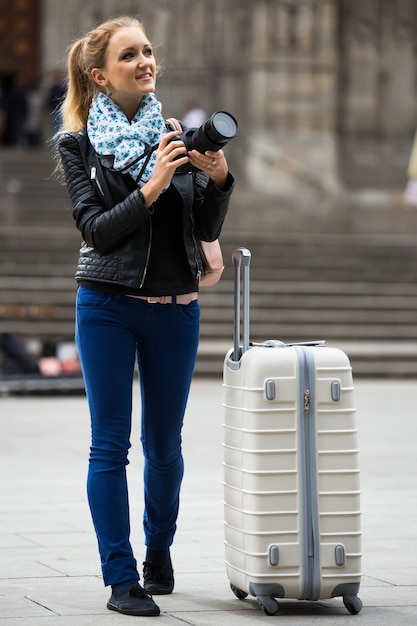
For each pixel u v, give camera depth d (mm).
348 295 41562
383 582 11203
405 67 64750
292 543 9875
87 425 24500
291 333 38562
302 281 43531
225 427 10312
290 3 61500
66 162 10312
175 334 10289
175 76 62625
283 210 58844
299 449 9883
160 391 10375
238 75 62062
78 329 10227
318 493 9914
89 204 10102
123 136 10016
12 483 17531
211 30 62188
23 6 68438
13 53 68375
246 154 60719
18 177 52250
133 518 14805
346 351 35531
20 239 42469
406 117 64625
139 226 9914
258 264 44219
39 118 62906
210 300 39125
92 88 10500
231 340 37719
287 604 10336
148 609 9805
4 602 10312
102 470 10055
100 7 63969
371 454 20750
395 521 14547
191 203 10117
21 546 12898
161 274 10117
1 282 38938
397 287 42094
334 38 62125
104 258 10031
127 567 10000
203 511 15188
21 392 29984
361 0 64125
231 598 10570
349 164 63625
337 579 9914
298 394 9883
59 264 41812
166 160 9703
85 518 14656
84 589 10836
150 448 10570
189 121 57531
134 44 10109
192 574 11578
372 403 28844
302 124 61625
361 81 64250
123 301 10094
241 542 10031
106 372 10078
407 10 64625
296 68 61719
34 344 36625
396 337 39156
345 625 9555
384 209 61219
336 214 59625
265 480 9844
